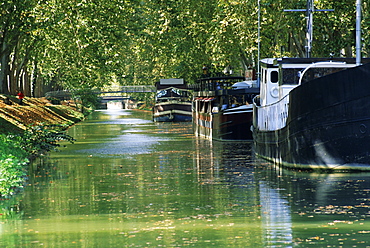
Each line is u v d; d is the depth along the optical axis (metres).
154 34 142.50
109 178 51.56
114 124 175.12
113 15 118.12
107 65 120.25
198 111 116.69
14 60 146.75
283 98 55.75
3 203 40.16
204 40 139.88
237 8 118.12
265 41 118.94
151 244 28.27
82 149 82.88
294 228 30.59
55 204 39.31
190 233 30.22
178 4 139.12
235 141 93.38
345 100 46.66
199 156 70.12
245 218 33.44
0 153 54.44
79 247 28.05
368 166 46.91
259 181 47.22
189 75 154.12
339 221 31.83
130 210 36.69
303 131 49.97
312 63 59.97
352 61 59.75
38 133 80.62
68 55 129.25
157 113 191.12
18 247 28.30
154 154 73.88
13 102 135.62
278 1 111.69
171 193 42.81
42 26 105.06
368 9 102.81
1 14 102.50
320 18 105.62
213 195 41.47
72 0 108.19
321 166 48.97
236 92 91.75
